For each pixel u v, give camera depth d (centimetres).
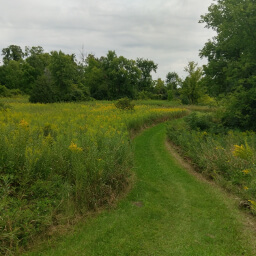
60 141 677
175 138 1373
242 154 725
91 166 569
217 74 1923
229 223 534
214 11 1828
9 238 389
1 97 4572
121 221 521
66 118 1388
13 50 8981
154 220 541
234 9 1559
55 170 562
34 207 454
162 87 7356
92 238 455
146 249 439
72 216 491
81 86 4981
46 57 7656
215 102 1820
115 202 591
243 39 1612
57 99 4219
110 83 5616
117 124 1288
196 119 1644
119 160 683
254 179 629
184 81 4881
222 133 1414
